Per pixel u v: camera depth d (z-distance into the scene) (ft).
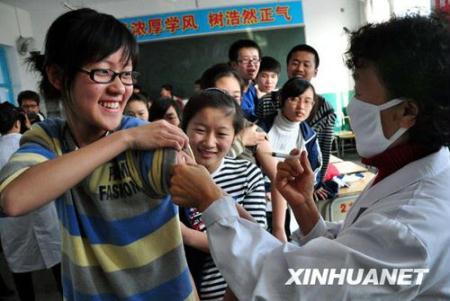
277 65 9.48
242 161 3.82
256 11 19.48
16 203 1.75
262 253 2.08
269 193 4.94
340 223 3.17
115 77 2.06
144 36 19.76
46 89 2.21
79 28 1.95
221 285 3.36
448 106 2.05
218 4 19.53
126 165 2.17
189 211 3.37
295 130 6.21
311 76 8.22
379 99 2.22
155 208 2.26
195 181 2.17
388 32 2.13
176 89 19.95
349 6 20.06
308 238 2.96
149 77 20.02
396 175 2.24
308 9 20.03
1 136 7.83
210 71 5.52
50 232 6.89
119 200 2.19
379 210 2.08
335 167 7.86
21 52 18.63
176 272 2.36
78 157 1.89
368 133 2.38
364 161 2.59
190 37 19.63
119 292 2.23
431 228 1.87
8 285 8.93
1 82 17.98
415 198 2.00
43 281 8.80
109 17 2.07
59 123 2.32
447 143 2.14
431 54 2.02
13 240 6.95
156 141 2.13
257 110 6.99
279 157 4.76
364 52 2.23
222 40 19.63
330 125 7.24
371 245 1.92
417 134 2.16
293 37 19.62
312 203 3.02
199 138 3.52
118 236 2.19
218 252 2.11
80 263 2.17
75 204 2.16
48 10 19.77
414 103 2.10
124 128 2.34
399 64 2.06
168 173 2.14
